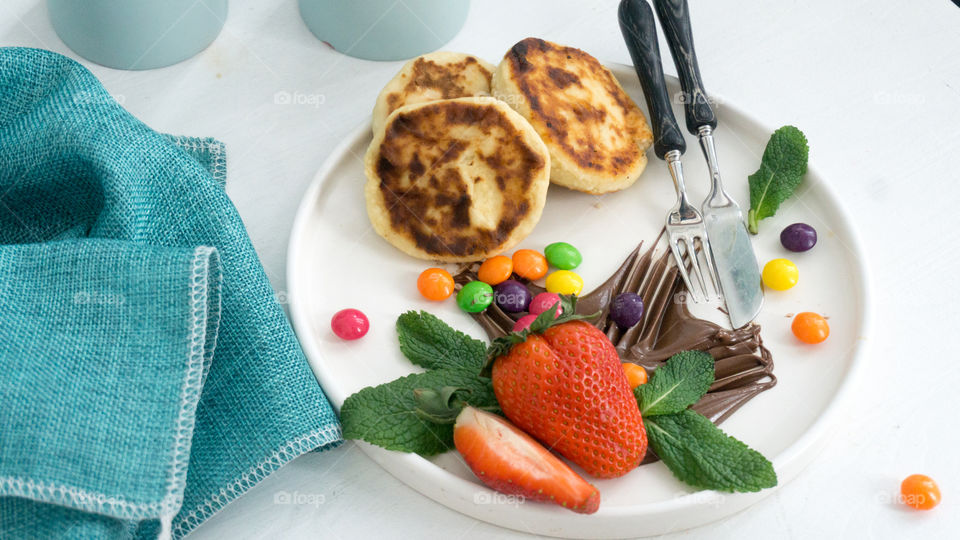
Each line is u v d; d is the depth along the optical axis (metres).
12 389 0.50
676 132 0.61
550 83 0.60
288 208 0.61
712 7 0.68
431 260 0.59
